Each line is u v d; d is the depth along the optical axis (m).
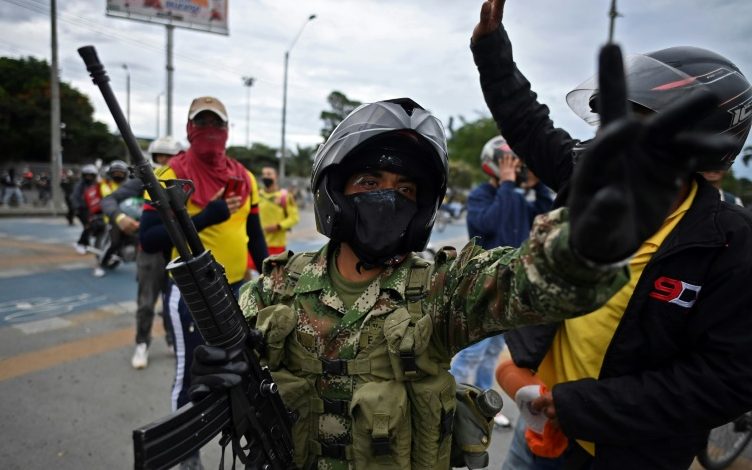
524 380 1.67
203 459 2.68
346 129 1.26
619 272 0.79
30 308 5.20
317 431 1.22
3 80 32.31
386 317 1.19
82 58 1.03
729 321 1.19
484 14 1.76
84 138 35.94
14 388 3.36
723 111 1.24
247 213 2.80
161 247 2.54
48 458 2.60
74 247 9.14
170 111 15.06
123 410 3.13
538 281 0.81
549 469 1.69
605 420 1.27
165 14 14.64
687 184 1.32
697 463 2.76
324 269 1.30
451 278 1.14
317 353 1.22
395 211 1.20
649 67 1.33
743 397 1.17
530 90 1.89
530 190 3.30
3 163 30.67
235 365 1.04
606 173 0.62
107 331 4.61
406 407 1.15
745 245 1.20
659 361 1.30
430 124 1.26
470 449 1.28
